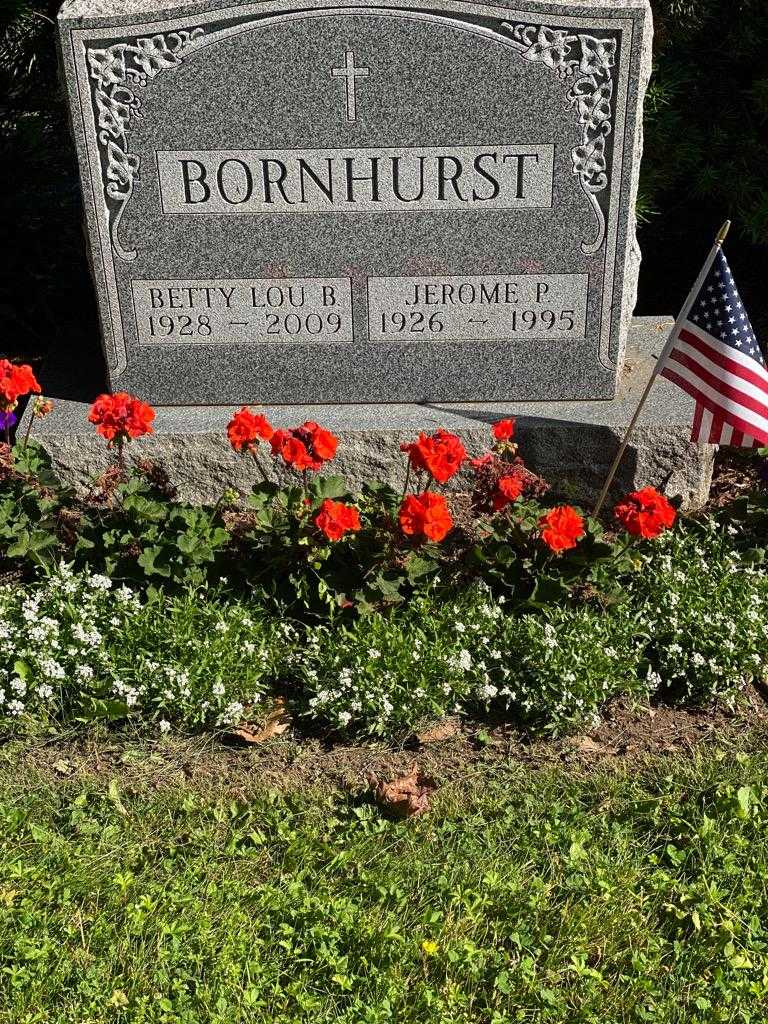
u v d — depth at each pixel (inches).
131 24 74.7
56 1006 50.2
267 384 85.4
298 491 72.2
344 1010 50.7
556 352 84.4
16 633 67.3
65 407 85.0
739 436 71.5
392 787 61.9
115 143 78.1
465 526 78.7
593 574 71.8
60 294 108.3
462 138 78.2
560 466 83.3
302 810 61.0
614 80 76.6
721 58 111.5
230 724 65.7
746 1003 51.9
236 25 75.0
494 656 68.0
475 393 85.7
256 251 81.4
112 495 77.9
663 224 121.3
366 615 69.9
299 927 54.4
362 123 77.7
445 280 82.3
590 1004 51.3
